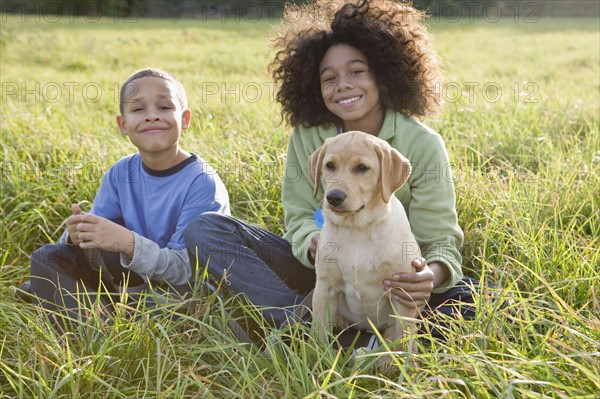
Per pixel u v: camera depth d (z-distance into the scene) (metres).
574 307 3.43
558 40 15.83
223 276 3.28
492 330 2.97
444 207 3.53
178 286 3.57
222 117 7.28
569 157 5.30
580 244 3.98
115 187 3.94
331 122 3.79
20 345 3.09
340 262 3.09
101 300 3.57
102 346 2.88
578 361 2.72
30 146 5.79
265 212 4.57
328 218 3.09
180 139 6.04
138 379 2.93
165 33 17.22
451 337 2.91
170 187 3.80
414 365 2.83
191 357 3.08
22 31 17.25
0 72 11.07
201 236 3.42
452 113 7.23
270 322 3.34
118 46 14.48
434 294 3.50
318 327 3.03
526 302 3.11
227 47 14.38
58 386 2.62
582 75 10.74
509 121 6.83
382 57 3.59
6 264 4.34
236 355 3.05
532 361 2.54
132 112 3.73
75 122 6.93
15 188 4.94
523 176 4.96
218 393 2.93
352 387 2.66
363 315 3.22
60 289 3.29
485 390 2.51
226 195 3.90
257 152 5.46
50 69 11.76
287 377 2.72
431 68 3.90
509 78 10.66
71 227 3.41
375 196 3.02
